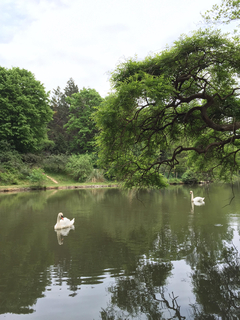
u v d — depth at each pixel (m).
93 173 46.12
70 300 5.37
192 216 14.26
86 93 60.78
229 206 17.94
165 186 10.45
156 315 4.75
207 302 5.20
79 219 13.94
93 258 7.78
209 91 8.72
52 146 55.75
